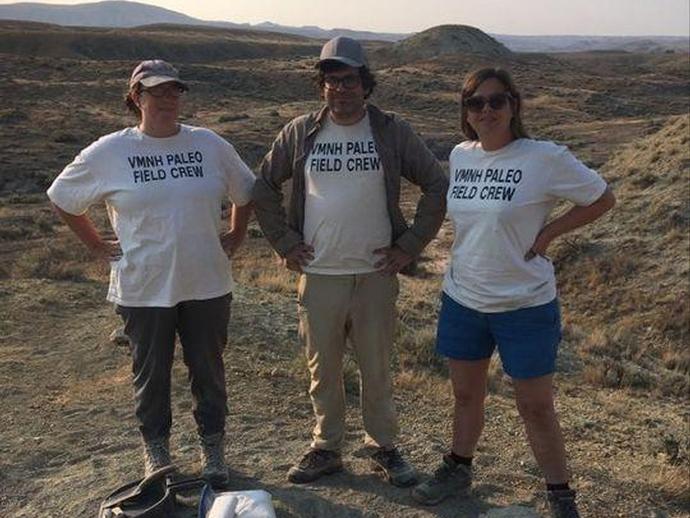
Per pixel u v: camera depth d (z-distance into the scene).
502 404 7.79
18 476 5.04
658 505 5.18
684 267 18.91
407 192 33.56
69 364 7.82
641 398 10.48
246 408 6.32
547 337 3.89
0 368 7.62
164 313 4.23
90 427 5.94
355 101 4.03
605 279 19.70
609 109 78.19
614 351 13.89
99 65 80.94
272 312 10.30
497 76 3.76
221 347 4.50
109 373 7.51
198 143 4.21
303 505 4.34
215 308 4.33
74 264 14.42
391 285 4.33
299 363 7.70
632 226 21.80
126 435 5.72
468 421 4.35
